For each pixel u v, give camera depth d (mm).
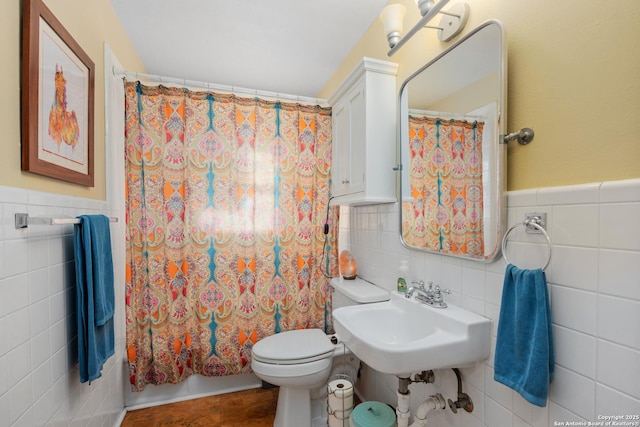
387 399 1602
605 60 661
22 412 862
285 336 1788
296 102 2117
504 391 909
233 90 1979
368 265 1854
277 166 2072
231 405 1855
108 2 1565
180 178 1874
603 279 659
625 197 620
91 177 1335
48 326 1005
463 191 1071
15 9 861
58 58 1060
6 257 805
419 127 1336
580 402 703
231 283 1968
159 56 2084
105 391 1497
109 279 1306
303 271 2121
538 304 750
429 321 1109
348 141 1727
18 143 869
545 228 779
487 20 938
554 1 768
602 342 661
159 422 1698
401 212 1471
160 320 1824
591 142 687
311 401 1700
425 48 1312
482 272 1001
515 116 880
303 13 1664
